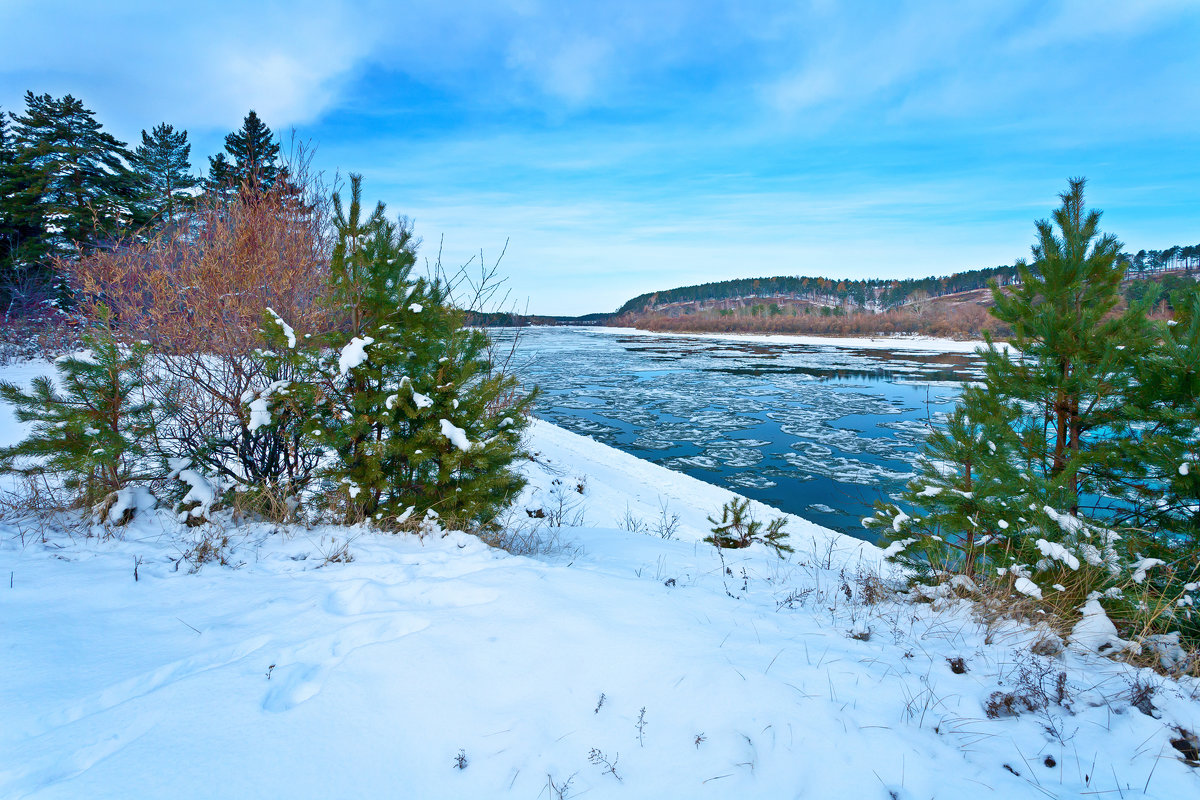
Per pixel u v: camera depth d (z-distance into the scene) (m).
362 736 2.08
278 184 8.69
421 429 4.89
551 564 4.34
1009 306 4.91
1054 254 4.62
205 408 5.53
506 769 1.96
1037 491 3.96
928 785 1.91
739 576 4.70
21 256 20.66
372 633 2.81
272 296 6.49
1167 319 4.34
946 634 3.25
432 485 4.94
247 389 5.43
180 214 8.08
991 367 5.00
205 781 1.82
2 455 4.12
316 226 8.56
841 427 20.25
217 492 4.91
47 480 4.96
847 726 2.16
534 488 9.45
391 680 2.38
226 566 3.82
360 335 5.02
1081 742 2.20
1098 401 4.42
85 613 2.98
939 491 4.41
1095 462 4.29
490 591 3.30
